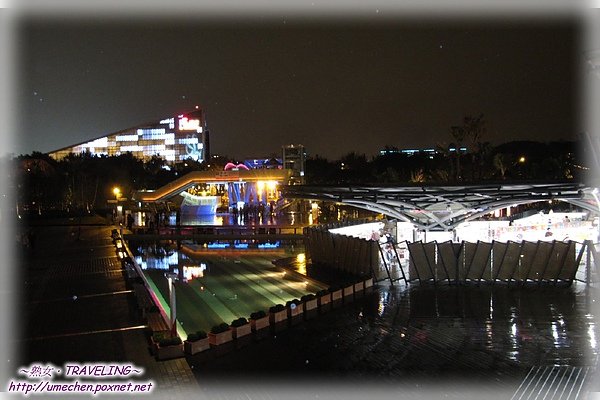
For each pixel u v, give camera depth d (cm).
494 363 1577
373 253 2709
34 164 9819
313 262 3450
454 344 1755
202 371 1547
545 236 3744
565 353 1644
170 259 4278
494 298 2338
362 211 8350
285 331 1942
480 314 2098
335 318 2095
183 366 1575
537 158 9700
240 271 3622
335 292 2375
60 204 9631
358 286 2536
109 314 2120
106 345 1748
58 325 1978
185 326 2317
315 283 2888
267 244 4978
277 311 2067
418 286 2609
